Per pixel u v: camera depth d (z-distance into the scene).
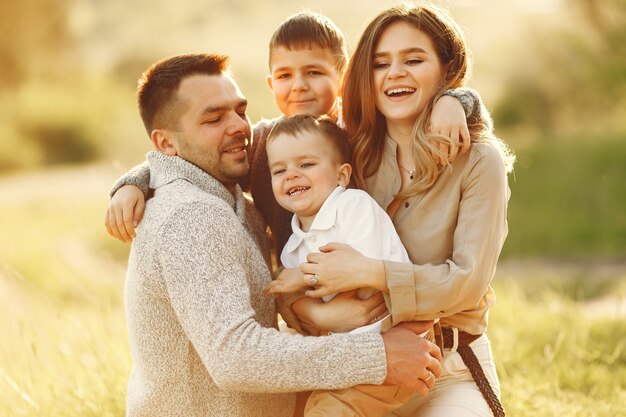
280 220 3.22
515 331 5.51
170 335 2.81
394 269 2.75
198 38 31.59
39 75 23.66
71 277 9.17
